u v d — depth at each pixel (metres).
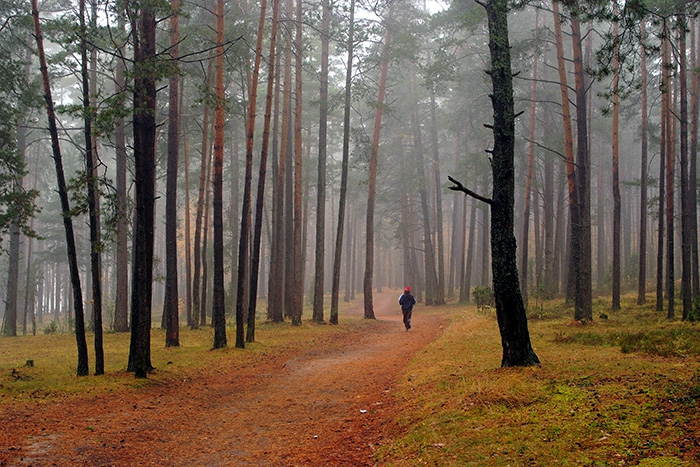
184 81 29.38
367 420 8.61
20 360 17.25
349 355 17.22
